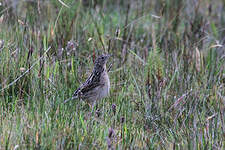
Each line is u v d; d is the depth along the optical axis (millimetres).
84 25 15164
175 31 17016
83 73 12773
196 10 17359
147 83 12453
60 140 9469
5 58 11938
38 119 10016
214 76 13398
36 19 14320
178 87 12812
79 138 9719
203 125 11102
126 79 13016
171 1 18219
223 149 10250
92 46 14180
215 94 12531
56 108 10750
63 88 11469
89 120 10500
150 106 11859
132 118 11516
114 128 10750
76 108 10883
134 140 10219
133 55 14258
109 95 12406
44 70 12086
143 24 17234
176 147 10102
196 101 12125
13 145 9375
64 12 14664
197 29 16609
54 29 13797
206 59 14617
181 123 11594
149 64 13023
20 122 10016
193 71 13438
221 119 11086
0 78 11688
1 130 9797
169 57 14031
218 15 19016
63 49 13086
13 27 14258
